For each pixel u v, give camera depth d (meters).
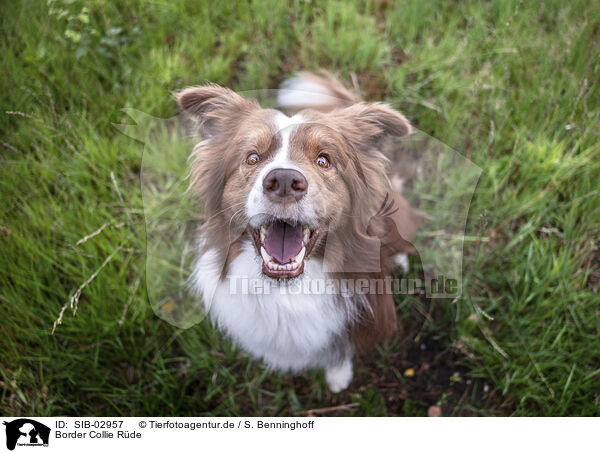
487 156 0.68
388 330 0.55
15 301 0.58
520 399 0.58
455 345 0.63
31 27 0.76
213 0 0.85
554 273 0.60
